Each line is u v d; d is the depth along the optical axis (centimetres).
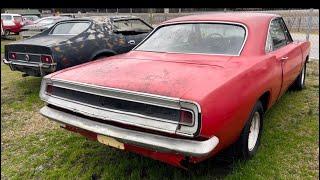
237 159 341
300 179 326
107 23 694
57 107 336
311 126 449
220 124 270
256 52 362
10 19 2286
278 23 462
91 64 372
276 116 486
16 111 552
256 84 327
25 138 441
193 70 315
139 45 426
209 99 260
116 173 342
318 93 599
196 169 341
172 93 263
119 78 303
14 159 385
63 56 604
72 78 321
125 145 292
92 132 299
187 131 253
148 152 283
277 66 388
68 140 426
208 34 386
